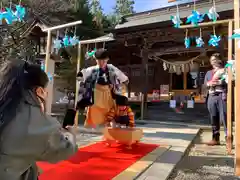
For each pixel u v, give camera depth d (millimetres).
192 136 6090
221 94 4867
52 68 5238
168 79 15820
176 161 3574
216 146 5117
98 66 4086
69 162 3166
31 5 8242
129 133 4137
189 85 15133
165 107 12516
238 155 2992
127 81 4176
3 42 6707
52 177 2523
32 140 1094
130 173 2834
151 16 12266
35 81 1248
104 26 20125
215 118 5141
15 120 1105
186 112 11422
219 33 8992
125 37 11312
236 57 3078
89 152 3836
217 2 10539
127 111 4504
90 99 3934
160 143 4984
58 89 12258
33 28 7898
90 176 2637
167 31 10086
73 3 14898
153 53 11828
